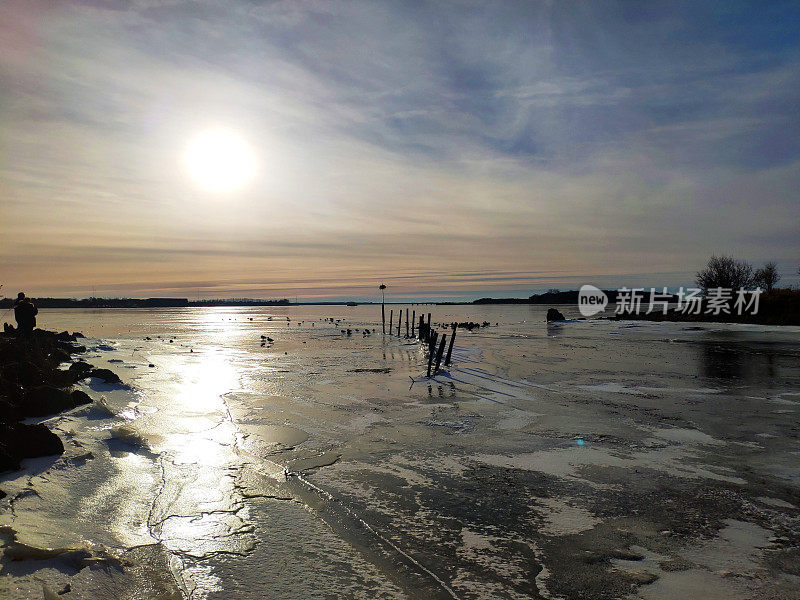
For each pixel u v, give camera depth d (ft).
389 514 21.97
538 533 20.30
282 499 23.35
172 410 39.42
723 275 228.43
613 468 28.14
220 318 317.83
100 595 14.44
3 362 41.81
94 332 160.86
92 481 22.79
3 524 17.44
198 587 15.60
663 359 78.43
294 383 55.83
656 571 17.39
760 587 16.33
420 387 53.57
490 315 321.93
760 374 62.13
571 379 58.70
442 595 15.76
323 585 16.06
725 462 29.09
